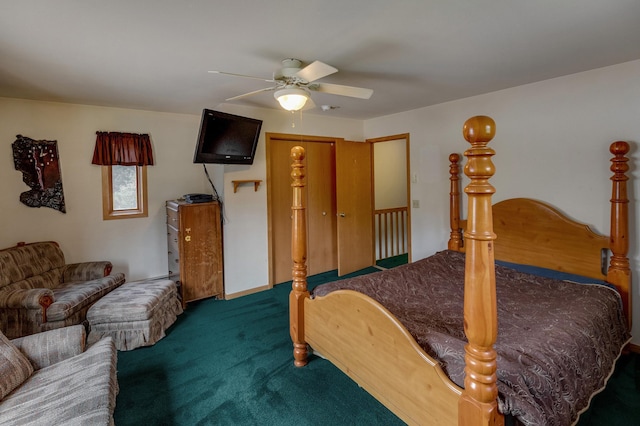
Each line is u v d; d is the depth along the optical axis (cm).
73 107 375
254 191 413
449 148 381
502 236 326
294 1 160
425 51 225
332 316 215
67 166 374
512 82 302
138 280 423
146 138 416
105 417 148
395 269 294
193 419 196
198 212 376
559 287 245
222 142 342
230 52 223
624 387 217
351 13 173
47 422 143
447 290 251
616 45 220
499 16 178
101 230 398
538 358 150
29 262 318
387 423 190
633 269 255
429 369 149
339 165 464
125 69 256
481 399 123
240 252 406
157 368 251
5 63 240
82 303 298
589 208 277
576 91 279
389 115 455
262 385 228
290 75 236
